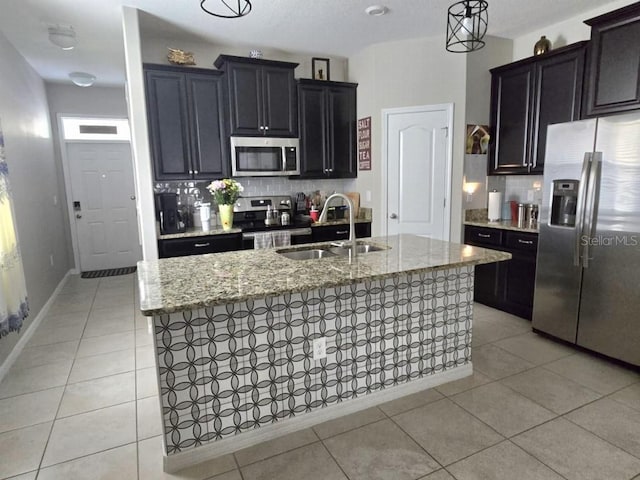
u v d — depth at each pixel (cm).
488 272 402
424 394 250
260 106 411
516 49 409
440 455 195
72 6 308
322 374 222
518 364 284
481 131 408
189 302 162
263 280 192
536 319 329
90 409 239
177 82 376
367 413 232
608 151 262
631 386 253
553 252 308
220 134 400
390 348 242
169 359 183
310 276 198
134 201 610
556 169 298
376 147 441
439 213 425
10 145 352
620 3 319
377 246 281
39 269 411
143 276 204
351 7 325
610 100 287
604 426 214
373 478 182
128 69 321
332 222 446
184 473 187
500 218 420
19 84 398
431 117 414
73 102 555
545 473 182
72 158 570
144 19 343
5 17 323
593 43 295
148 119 367
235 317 195
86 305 434
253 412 205
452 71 398
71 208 573
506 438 206
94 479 184
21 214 367
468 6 212
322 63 469
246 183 454
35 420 228
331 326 221
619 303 269
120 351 318
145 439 211
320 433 215
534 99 365
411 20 355
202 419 194
